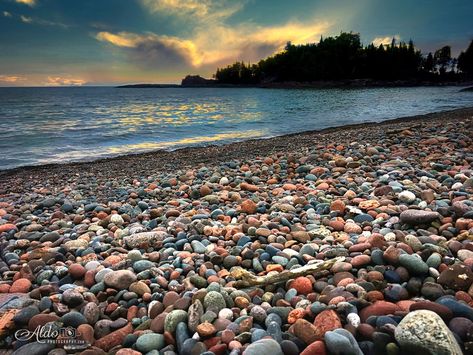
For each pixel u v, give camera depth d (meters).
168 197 2.01
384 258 0.96
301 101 13.47
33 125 6.89
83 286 1.02
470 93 17.64
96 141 5.10
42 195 2.33
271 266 1.03
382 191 1.63
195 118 8.12
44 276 1.06
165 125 6.80
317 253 1.11
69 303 0.88
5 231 1.52
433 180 1.77
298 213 1.54
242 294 0.89
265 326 0.78
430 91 22.30
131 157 3.82
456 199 1.41
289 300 0.87
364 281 0.88
